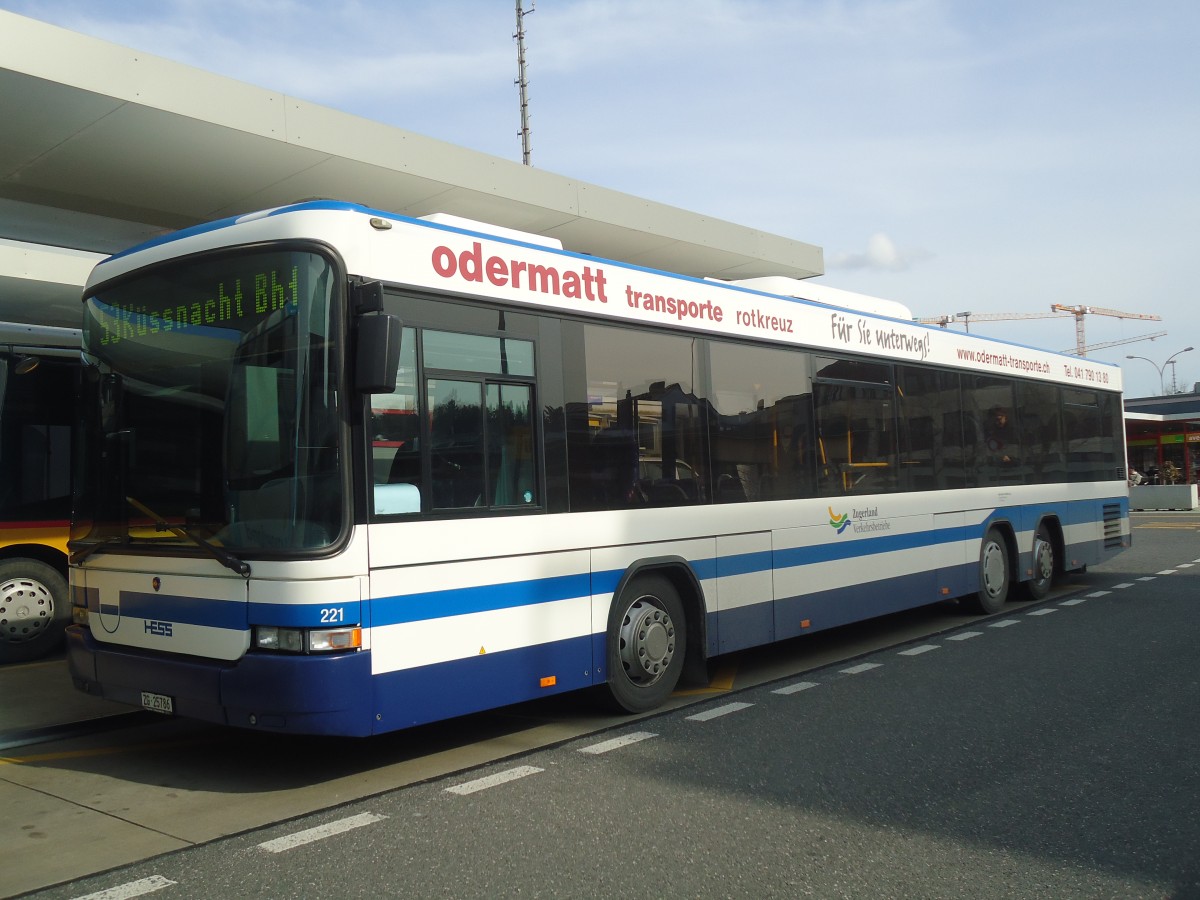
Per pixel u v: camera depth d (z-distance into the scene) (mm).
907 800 5266
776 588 8484
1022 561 12586
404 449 5641
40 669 9312
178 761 6230
